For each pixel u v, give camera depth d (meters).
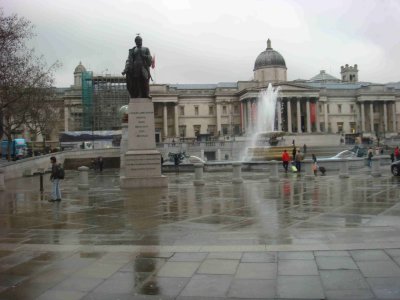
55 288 8.10
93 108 127.50
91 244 11.74
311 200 20.42
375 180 31.05
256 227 13.80
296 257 9.74
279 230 13.19
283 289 7.74
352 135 136.12
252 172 44.75
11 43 44.09
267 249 10.55
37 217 17.38
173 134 144.62
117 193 25.61
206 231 13.32
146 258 10.02
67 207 20.22
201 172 29.86
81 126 136.62
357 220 14.66
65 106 140.50
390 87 160.00
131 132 28.70
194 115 147.38
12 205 21.84
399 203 18.72
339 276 8.34
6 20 43.59
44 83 66.31
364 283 7.91
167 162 63.53
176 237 12.48
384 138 126.94
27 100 57.44
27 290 8.02
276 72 148.12
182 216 16.41
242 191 25.34
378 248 10.27
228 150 87.62
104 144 96.38
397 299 7.14
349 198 20.81
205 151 86.62
